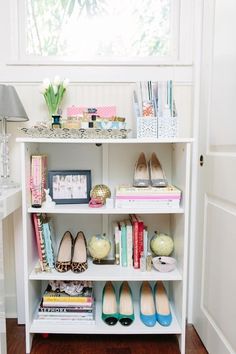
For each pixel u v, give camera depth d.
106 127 1.43
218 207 1.33
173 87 1.64
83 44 1.72
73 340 1.53
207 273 1.46
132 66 1.63
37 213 1.48
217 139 1.35
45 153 1.66
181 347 1.43
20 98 1.64
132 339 1.55
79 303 1.50
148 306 1.54
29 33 1.71
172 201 1.42
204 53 1.51
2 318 1.15
